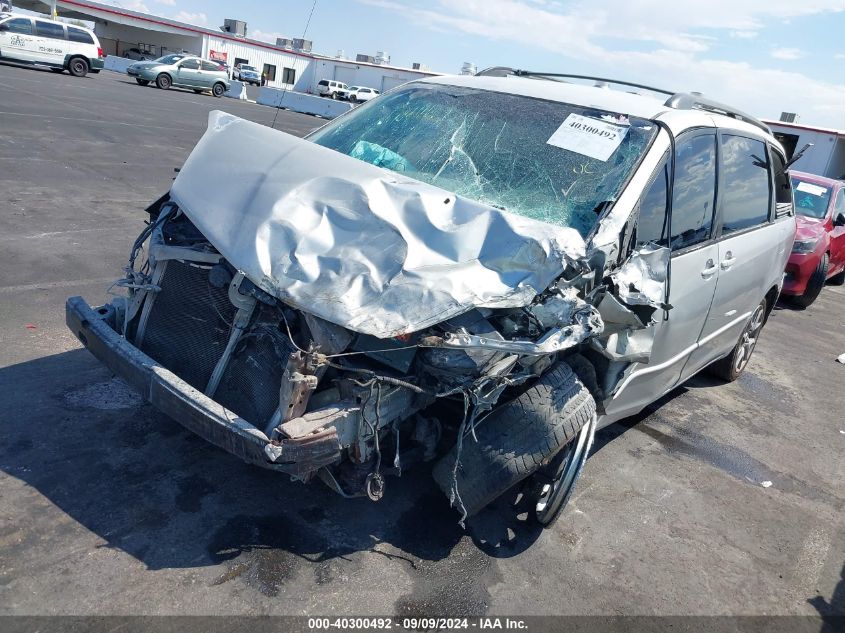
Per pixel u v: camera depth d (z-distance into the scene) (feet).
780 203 19.52
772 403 20.06
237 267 9.20
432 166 12.35
